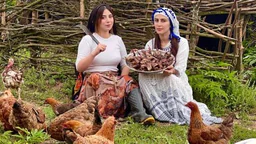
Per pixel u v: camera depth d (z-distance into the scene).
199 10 5.37
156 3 5.09
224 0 5.63
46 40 5.32
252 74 5.46
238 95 4.84
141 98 4.31
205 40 6.24
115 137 3.84
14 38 5.50
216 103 4.76
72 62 5.39
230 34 5.24
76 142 2.99
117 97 4.26
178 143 3.82
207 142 3.47
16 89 4.73
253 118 4.54
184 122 4.26
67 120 3.57
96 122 3.31
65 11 5.54
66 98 4.94
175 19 4.36
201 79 4.88
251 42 6.35
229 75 4.98
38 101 4.81
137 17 5.13
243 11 5.42
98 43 4.39
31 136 3.65
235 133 4.04
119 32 5.11
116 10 5.07
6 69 4.70
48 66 5.59
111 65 4.43
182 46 4.37
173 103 4.30
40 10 5.51
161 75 4.32
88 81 4.27
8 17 5.68
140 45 5.13
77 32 5.16
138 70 4.28
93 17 4.41
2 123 3.87
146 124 4.14
